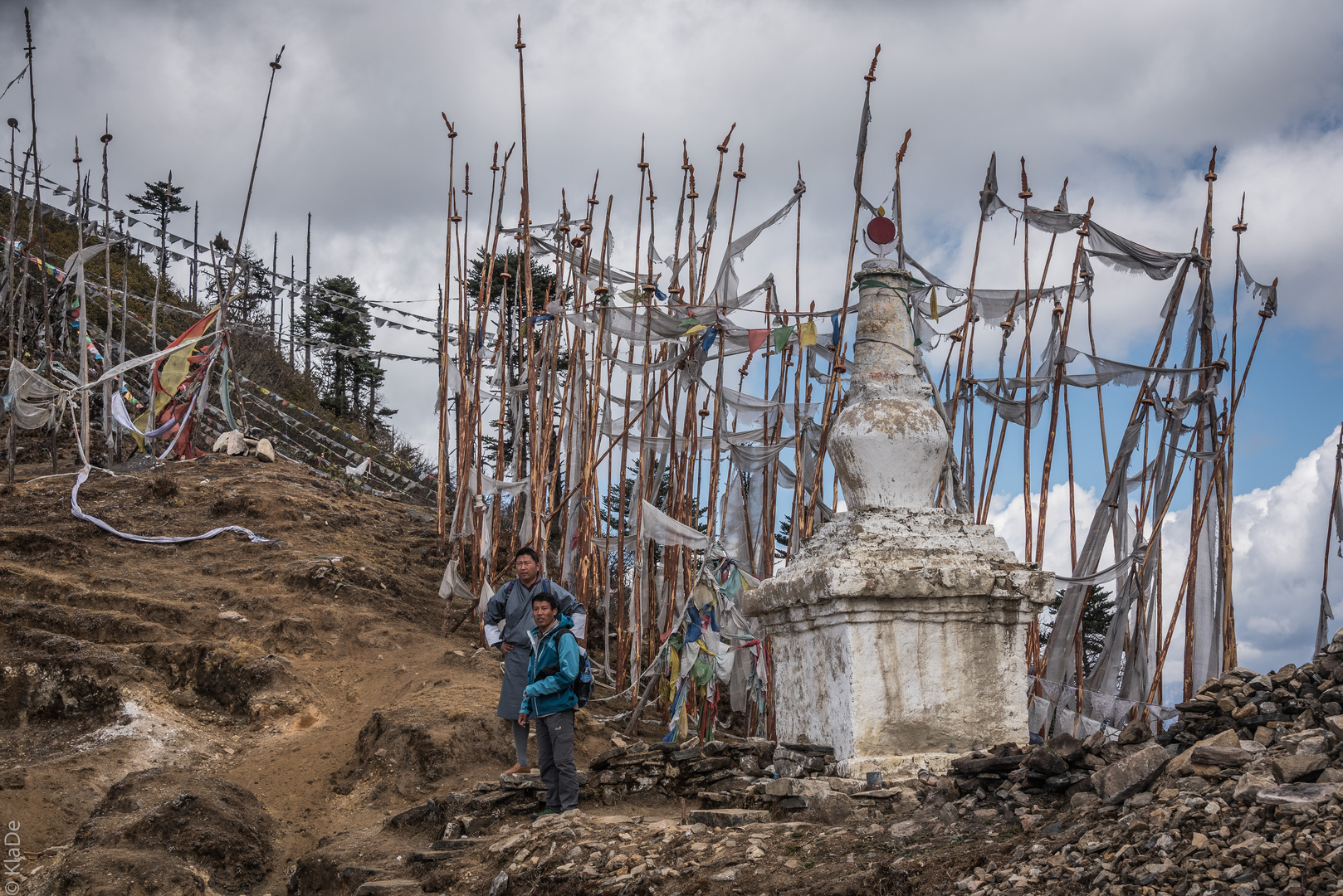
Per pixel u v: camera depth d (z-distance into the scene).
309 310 45.66
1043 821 6.12
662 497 16.47
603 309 14.09
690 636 10.99
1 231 31.50
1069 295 12.20
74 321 27.06
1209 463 11.99
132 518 17.42
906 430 9.46
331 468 27.25
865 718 8.47
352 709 12.44
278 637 13.76
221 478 19.83
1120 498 12.01
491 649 14.75
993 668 8.93
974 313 13.21
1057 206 12.55
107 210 21.08
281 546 16.91
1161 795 5.59
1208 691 6.75
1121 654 11.80
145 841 8.39
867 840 6.61
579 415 15.47
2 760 10.87
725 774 8.88
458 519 16.48
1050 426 12.12
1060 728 10.80
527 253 15.93
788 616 9.50
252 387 32.38
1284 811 4.92
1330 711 6.14
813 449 14.73
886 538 9.09
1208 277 12.17
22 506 17.23
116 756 10.59
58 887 7.52
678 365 14.23
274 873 8.80
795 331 13.01
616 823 7.65
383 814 9.80
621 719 13.16
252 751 11.36
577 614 8.83
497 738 10.91
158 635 13.15
